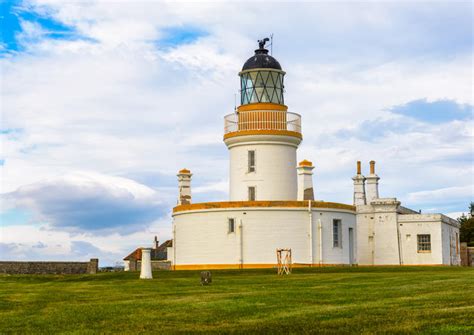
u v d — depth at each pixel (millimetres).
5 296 25016
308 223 50750
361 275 35156
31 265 49094
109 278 39719
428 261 62438
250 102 54031
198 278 36344
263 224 50125
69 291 27422
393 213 63906
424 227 62906
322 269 44875
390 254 63562
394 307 18672
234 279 33625
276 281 31156
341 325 15875
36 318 18344
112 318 18109
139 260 61281
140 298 23312
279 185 53094
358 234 64688
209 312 18781
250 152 53500
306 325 16031
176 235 53594
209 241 51062
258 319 17297
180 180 62312
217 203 50812
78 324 17188
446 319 16172
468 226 89750
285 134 52938
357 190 68188
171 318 17859
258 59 54312
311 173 56531
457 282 26969
